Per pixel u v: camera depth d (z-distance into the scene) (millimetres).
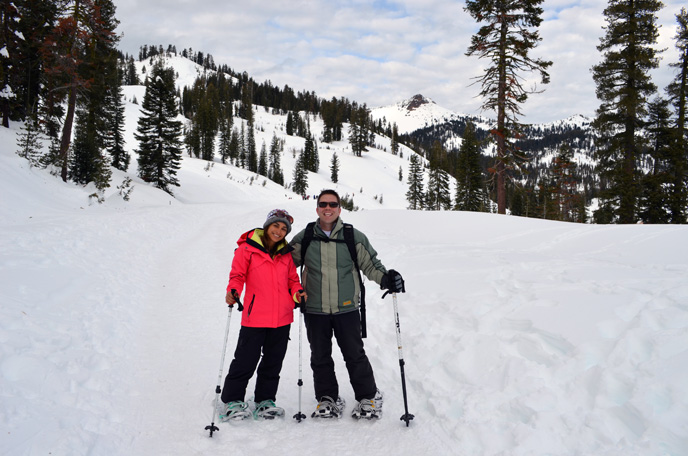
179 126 39656
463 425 2922
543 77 18891
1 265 6293
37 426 2732
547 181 54250
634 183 22078
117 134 40156
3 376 3277
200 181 53094
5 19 27188
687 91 23578
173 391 3762
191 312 6402
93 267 7984
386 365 4336
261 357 3732
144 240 12609
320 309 3332
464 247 9000
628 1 21219
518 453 2531
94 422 2990
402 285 3334
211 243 14000
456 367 3709
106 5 23969
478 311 4512
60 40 22141
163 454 2729
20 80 28688
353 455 2758
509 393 3090
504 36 19203
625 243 9164
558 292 4328
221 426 3145
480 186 42906
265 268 3348
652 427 2385
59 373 3592
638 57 20672
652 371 2744
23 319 4520
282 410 3332
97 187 22156
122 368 4141
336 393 3459
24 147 21297
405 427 3119
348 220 17953
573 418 2680
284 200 60781
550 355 3303
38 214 13750
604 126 22000
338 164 123188
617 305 3617
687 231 9172
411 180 73625
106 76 31281
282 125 172750
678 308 3291
